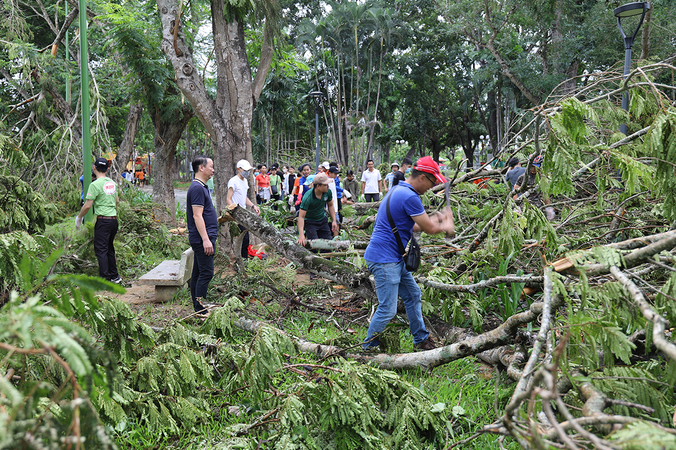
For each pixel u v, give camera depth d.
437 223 3.69
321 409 2.62
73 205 10.73
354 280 4.75
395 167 14.10
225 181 8.44
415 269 3.74
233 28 8.29
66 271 5.76
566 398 2.44
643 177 3.18
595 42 18.55
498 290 4.35
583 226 5.01
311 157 34.06
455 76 34.25
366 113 34.53
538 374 1.37
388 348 3.81
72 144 11.46
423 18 34.16
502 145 6.02
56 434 1.00
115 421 2.40
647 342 2.40
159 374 2.86
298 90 37.69
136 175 35.34
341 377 2.79
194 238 5.12
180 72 8.12
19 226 4.89
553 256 4.31
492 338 3.05
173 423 2.74
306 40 32.59
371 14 31.25
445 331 4.22
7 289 2.85
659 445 1.22
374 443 2.52
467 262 4.83
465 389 3.28
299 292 5.44
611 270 2.24
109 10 11.05
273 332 2.96
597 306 2.61
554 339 2.41
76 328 1.16
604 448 1.13
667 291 2.29
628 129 4.89
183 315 5.30
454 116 38.44
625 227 4.56
